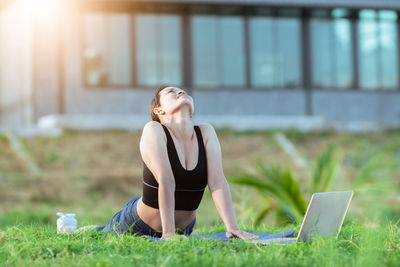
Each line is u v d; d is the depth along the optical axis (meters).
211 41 25.09
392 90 26.97
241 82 25.42
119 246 3.58
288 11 25.53
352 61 26.58
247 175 7.10
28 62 24.14
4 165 18.09
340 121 26.31
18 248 3.57
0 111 25.16
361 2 25.61
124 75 24.28
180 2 23.94
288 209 6.77
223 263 3.03
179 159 4.09
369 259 3.06
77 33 23.88
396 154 20.08
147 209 4.22
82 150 20.11
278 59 25.75
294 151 20.80
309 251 3.43
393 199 12.30
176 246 3.47
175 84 24.70
